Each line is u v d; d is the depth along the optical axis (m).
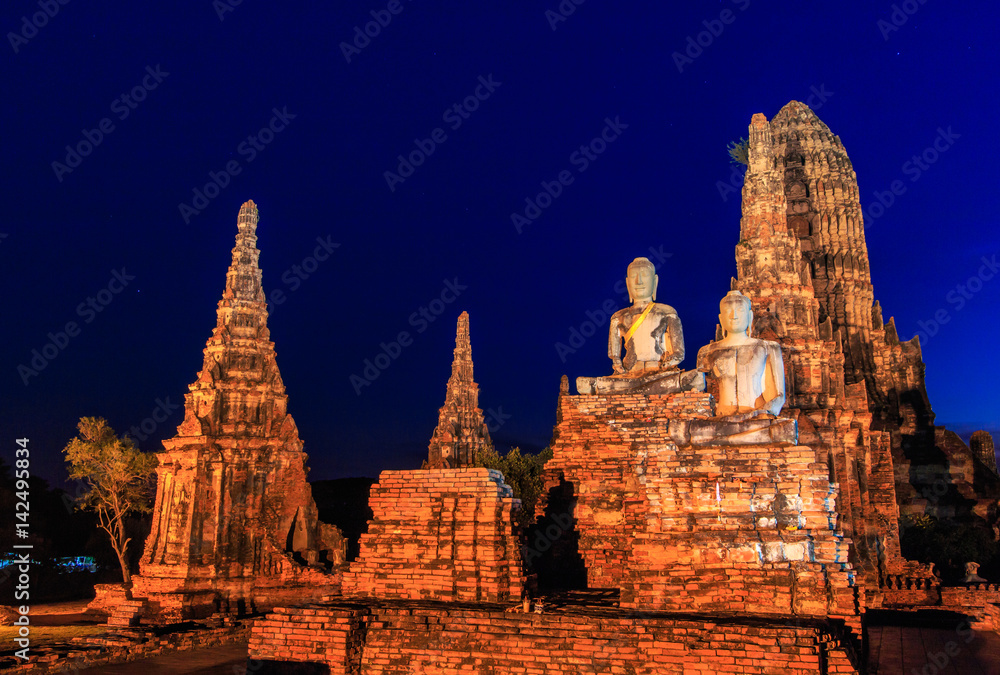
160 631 22.31
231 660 19.72
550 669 13.42
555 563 21.62
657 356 19.38
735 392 16.41
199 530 28.28
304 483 31.27
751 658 12.26
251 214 31.95
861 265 66.50
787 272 32.25
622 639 13.18
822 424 28.64
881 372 63.97
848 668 12.14
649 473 15.05
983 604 31.39
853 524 29.72
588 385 19.47
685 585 14.30
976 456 60.28
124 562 38.94
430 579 16.41
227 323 30.78
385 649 14.66
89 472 38.91
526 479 54.16
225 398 29.95
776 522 14.24
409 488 17.16
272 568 29.12
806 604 13.70
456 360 71.31
